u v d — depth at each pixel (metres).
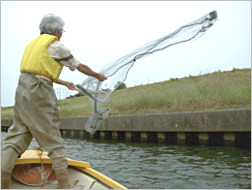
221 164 5.22
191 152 6.78
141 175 4.56
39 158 2.86
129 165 5.36
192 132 8.62
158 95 11.85
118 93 13.29
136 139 10.24
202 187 3.85
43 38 2.46
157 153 6.77
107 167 5.25
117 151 7.41
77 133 12.90
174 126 8.79
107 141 10.52
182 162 5.50
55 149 2.40
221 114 7.81
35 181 2.73
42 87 2.35
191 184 4.00
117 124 10.66
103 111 2.68
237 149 7.04
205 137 8.26
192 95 10.87
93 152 7.38
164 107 10.97
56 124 2.47
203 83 12.69
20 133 2.41
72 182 2.74
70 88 2.74
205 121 8.11
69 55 2.42
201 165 5.18
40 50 2.38
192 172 4.67
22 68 2.41
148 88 14.87
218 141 8.06
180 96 11.16
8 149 2.38
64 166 2.42
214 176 4.39
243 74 14.78
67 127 13.46
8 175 2.37
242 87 10.30
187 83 13.98
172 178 4.34
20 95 2.37
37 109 2.34
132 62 2.57
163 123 9.09
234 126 7.56
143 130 9.69
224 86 11.13
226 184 3.97
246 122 7.34
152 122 9.41
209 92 10.82
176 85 14.14
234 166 5.02
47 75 2.38
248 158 5.73
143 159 5.95
